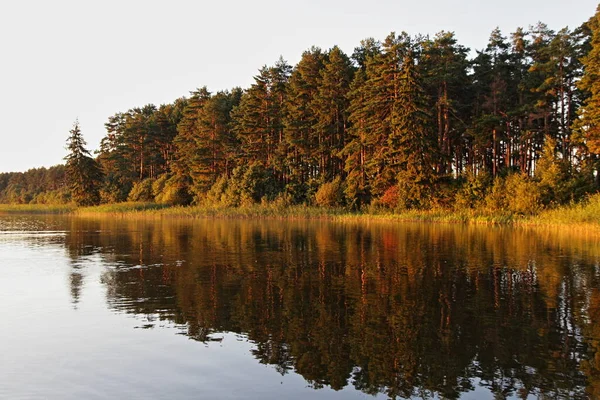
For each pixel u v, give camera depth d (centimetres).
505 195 4788
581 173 4691
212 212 6556
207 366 926
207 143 8206
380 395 805
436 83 5819
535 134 6031
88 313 1300
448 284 1662
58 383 852
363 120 5972
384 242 2992
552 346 1028
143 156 10219
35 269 2012
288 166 7125
